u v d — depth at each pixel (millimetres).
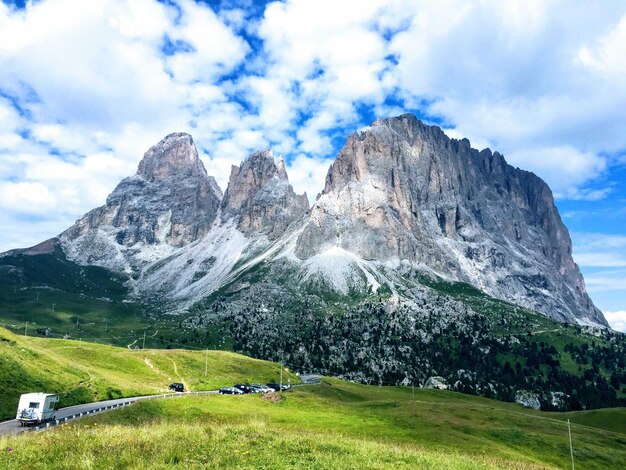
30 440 25375
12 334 96000
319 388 145625
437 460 30875
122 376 119625
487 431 91812
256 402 101188
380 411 107812
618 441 101250
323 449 28438
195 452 23797
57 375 83312
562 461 83000
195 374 144875
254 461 23594
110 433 26844
